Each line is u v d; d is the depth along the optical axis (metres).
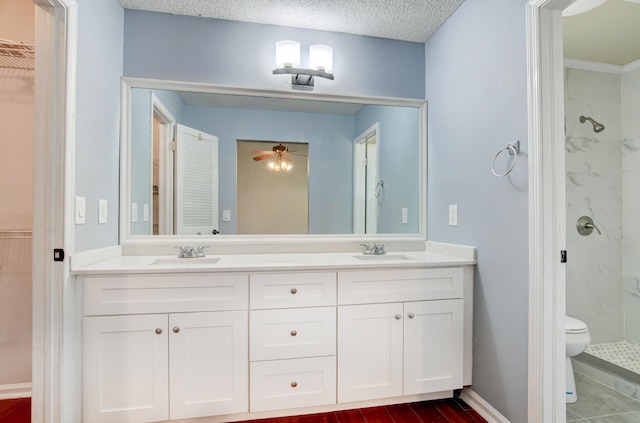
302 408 1.63
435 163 2.13
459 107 1.88
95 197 1.56
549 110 1.33
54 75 1.28
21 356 1.83
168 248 1.92
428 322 1.71
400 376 1.67
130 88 1.90
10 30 1.84
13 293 1.82
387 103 2.21
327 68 2.02
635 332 2.47
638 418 1.67
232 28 2.01
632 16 1.92
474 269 1.75
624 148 2.54
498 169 1.56
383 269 1.66
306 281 1.58
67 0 1.28
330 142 2.18
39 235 1.28
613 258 2.53
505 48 1.51
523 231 1.41
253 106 2.10
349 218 2.19
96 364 1.41
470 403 1.75
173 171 1.98
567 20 1.96
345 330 1.62
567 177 2.44
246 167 2.09
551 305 1.32
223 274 1.50
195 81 1.96
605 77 2.52
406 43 2.23
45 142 1.28
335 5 1.86
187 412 1.47
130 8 1.89
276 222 2.12
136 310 1.43
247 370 1.52
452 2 1.83
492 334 1.61
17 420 1.60
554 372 1.32
